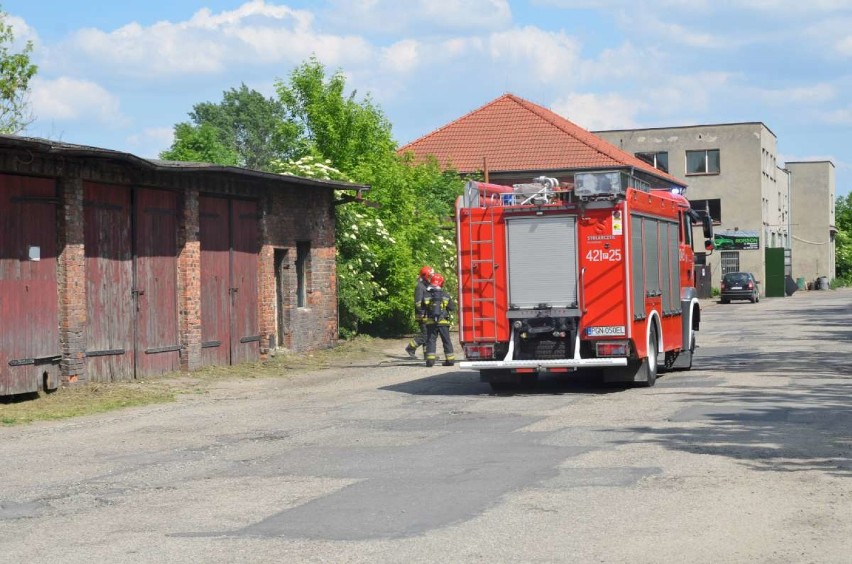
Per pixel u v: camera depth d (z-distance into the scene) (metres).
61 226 17.39
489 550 6.88
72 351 17.55
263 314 24.19
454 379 20.28
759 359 22.89
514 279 17.25
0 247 16.12
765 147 81.25
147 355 19.89
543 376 20.48
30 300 16.73
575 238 17.00
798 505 8.07
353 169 32.78
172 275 20.77
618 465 9.91
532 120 53.59
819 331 33.31
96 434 13.31
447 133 53.62
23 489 9.61
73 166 17.50
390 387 18.92
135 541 7.43
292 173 30.19
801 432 11.77
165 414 15.34
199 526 7.86
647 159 80.38
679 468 9.67
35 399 16.64
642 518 7.72
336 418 14.45
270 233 24.48
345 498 8.75
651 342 17.98
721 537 7.12
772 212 85.50
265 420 14.41
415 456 10.88
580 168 50.47
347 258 30.20
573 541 7.07
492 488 8.98
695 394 16.00
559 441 11.59
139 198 19.72
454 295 36.28
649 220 18.16
